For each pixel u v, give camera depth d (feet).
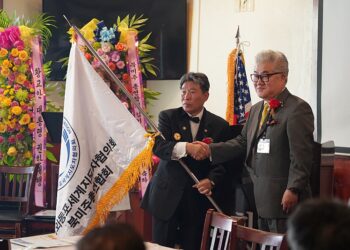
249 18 20.59
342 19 16.87
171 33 22.31
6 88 17.54
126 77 16.92
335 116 16.84
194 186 11.83
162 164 12.44
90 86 10.96
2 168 16.35
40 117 17.67
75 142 10.69
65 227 10.49
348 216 3.85
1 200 16.29
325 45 17.24
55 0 23.18
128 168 10.69
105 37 16.80
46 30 22.49
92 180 10.75
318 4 17.40
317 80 17.38
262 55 11.28
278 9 19.90
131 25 22.38
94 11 22.91
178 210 12.20
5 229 15.55
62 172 10.71
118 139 10.82
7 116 17.54
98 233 3.97
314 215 3.88
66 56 22.89
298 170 10.68
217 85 21.36
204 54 21.76
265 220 11.24
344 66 16.74
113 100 10.89
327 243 3.76
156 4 22.45
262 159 11.28
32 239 9.64
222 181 12.39
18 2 23.08
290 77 19.47
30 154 17.78
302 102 11.09
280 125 11.09
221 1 21.33
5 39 17.53
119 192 10.69
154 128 11.71
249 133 11.77
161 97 22.98
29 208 16.12
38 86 17.83
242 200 12.50
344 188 15.74
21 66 17.52
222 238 8.96
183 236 12.21
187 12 22.27
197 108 12.41
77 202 10.55
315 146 12.09
